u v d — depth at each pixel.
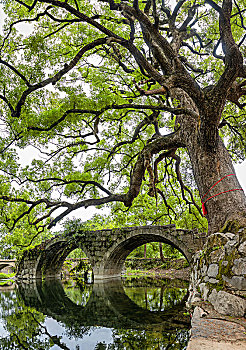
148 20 8.84
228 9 8.31
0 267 43.97
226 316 4.71
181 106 10.21
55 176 13.99
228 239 6.00
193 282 7.96
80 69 11.56
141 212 27.50
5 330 9.48
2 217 13.93
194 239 21.12
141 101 14.13
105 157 15.69
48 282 32.81
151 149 11.30
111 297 16.91
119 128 15.65
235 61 7.64
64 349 7.21
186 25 11.12
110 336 8.09
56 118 9.52
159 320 9.64
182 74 7.57
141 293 17.89
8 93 9.49
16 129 10.12
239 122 13.83
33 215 17.81
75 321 10.66
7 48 10.18
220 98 7.77
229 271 5.31
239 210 7.50
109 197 12.66
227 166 8.54
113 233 27.38
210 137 8.33
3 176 13.09
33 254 36.38
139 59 9.23
